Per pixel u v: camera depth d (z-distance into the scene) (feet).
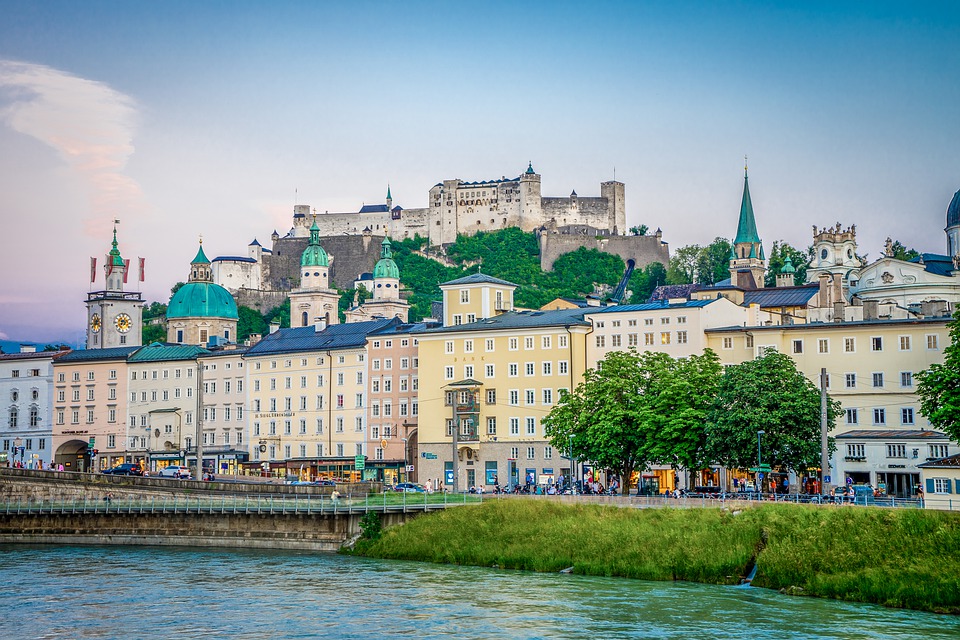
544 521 502.79
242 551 570.46
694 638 347.56
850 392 625.00
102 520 625.82
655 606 392.88
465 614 385.09
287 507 574.56
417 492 621.31
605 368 590.55
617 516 488.44
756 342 652.48
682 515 472.03
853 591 402.31
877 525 421.18
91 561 533.96
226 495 638.94
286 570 490.49
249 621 380.99
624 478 579.07
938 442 576.61
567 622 370.53
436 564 502.79
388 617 382.63
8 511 636.89
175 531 607.78
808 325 638.53
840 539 423.64
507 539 500.74
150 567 508.12
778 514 449.48
